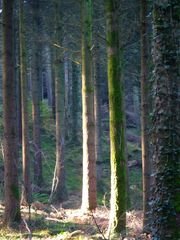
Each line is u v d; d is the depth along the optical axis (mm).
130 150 35531
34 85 24031
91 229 12734
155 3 7309
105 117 44062
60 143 21359
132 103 47844
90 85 16281
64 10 22953
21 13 19328
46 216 15125
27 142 19062
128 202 18422
